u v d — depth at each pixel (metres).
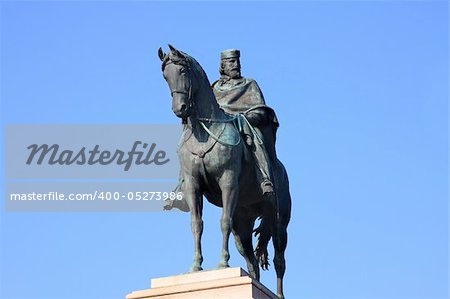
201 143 29.38
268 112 31.48
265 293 28.11
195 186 29.44
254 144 30.41
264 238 32.56
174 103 28.78
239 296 27.33
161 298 28.03
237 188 29.45
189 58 29.31
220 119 29.75
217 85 32.16
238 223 31.95
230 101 31.48
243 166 30.03
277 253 32.50
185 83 28.88
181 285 27.98
